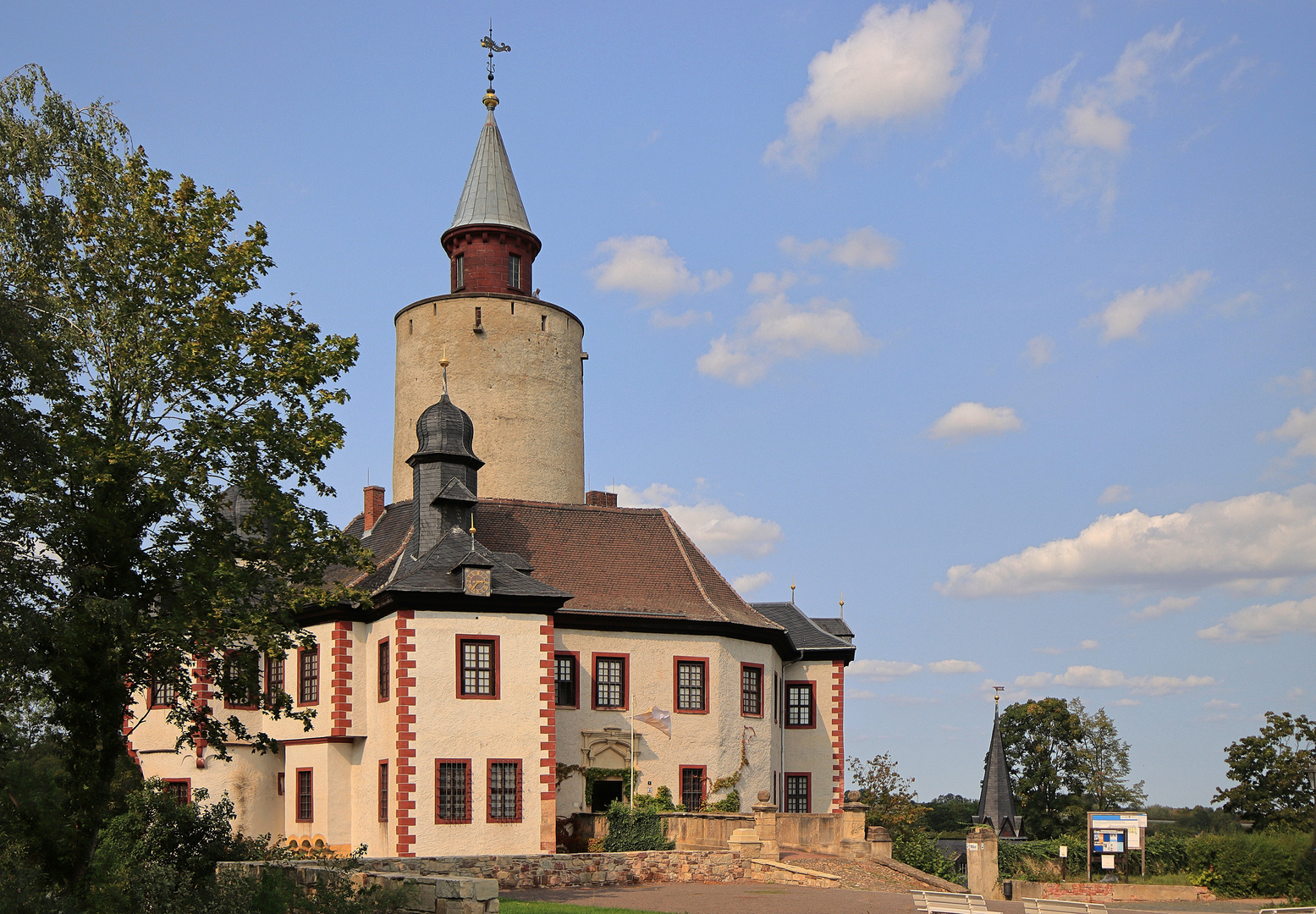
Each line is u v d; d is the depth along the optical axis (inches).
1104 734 3238.2
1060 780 3230.8
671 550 1809.8
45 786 974.4
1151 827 2743.6
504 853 1437.0
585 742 1611.7
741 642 1754.4
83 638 985.5
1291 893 1683.1
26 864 909.2
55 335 1028.5
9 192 1048.8
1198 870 1792.6
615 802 1534.2
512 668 1486.2
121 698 1029.8
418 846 1409.9
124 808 1148.5
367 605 1246.9
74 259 1112.2
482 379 2142.0
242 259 1189.7
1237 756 2689.5
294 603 1193.4
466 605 1481.3
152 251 1146.0
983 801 3065.9
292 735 1595.7
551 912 924.6
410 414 2177.7
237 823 1616.6
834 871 1338.6
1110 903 1685.5
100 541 1067.3
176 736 1631.4
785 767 1984.5
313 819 1545.3
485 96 2347.4
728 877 1278.3
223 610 1131.3
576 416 2244.1
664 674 1672.0
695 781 1659.7
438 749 1438.2
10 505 978.7
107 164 1155.3
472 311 2161.7
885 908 1011.9
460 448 1678.2
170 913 821.9
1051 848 2267.5
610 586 1707.7
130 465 1066.1
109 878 903.7
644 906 1027.3
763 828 1347.2
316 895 799.7
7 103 1091.9
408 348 2198.6
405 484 2176.4
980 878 1705.2
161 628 1060.5
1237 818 2689.5
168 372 1143.6
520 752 1467.8
